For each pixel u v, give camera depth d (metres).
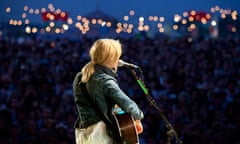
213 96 11.55
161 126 10.20
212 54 14.84
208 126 10.87
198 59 14.38
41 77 12.20
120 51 4.62
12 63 13.64
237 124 10.60
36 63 13.01
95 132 4.51
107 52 4.55
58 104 11.00
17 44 14.91
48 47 14.98
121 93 4.44
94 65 4.58
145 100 11.26
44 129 9.45
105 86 4.46
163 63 14.33
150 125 10.20
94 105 4.51
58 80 12.50
